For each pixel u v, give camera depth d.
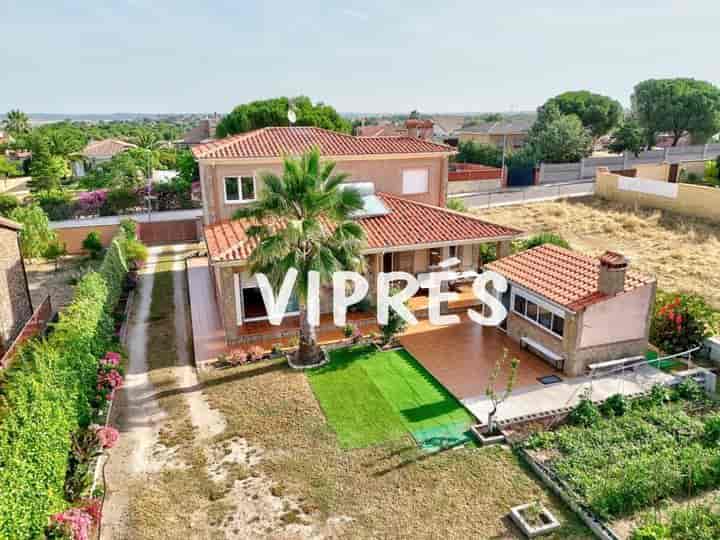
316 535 12.92
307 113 56.72
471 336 24.67
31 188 67.88
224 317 23.66
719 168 62.25
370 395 19.30
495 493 14.22
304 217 20.14
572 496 13.76
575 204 53.50
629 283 20.70
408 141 33.25
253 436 16.89
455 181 64.69
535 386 19.83
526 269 24.03
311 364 21.78
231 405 18.75
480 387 19.78
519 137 97.94
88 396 17.33
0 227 24.30
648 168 63.22
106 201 53.00
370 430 17.11
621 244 39.72
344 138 32.31
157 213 53.53
